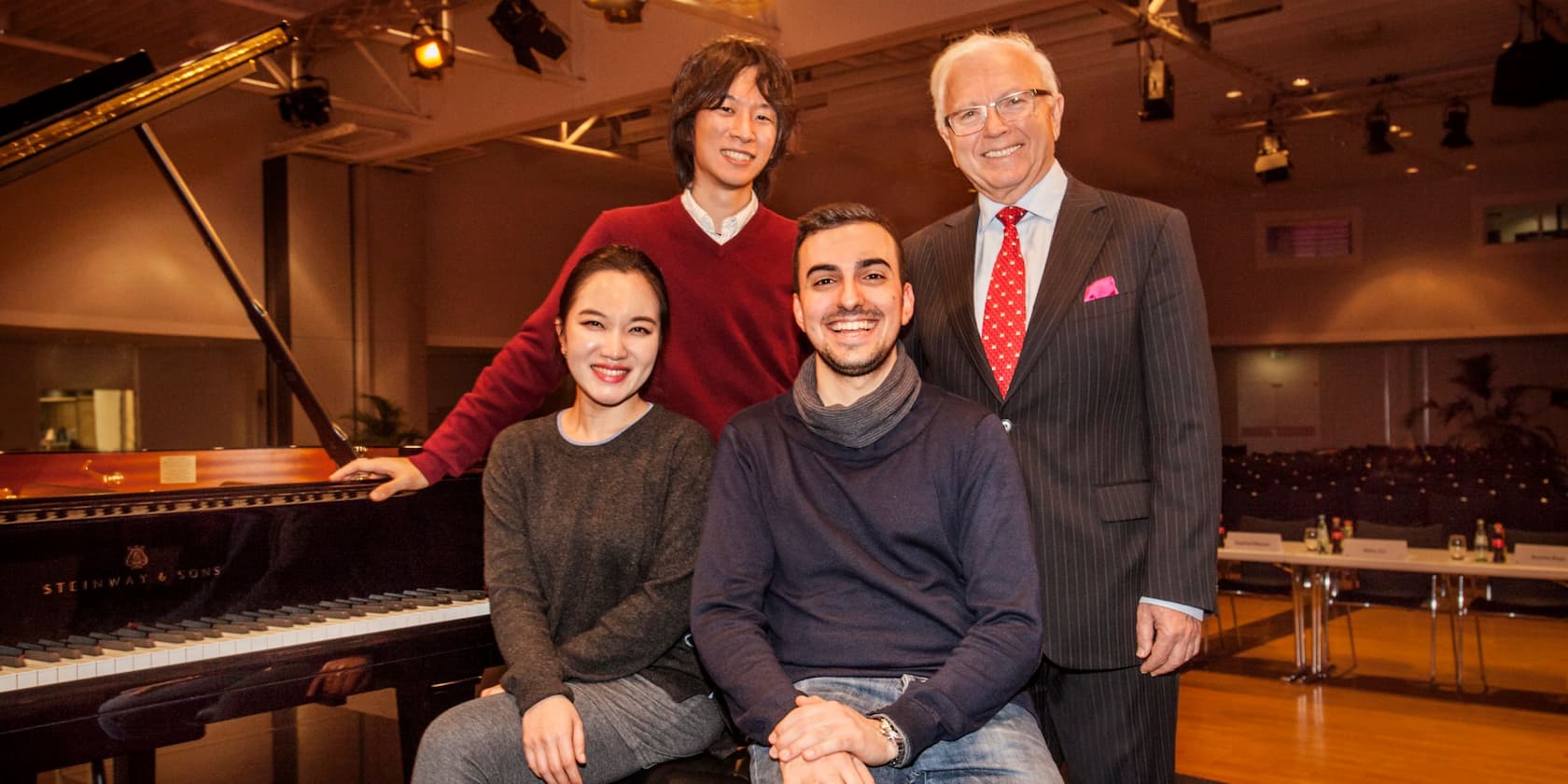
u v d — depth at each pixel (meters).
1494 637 7.62
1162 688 2.10
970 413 2.01
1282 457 13.39
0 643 1.90
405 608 2.31
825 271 2.01
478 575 2.58
